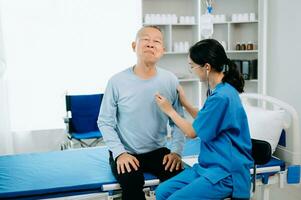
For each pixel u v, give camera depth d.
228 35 4.28
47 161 2.27
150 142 2.08
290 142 2.23
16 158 2.34
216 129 1.73
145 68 2.04
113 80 2.06
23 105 3.90
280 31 3.93
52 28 3.90
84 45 4.02
